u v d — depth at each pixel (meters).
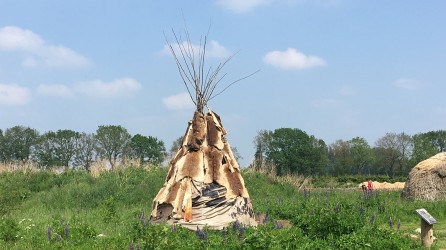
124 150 71.81
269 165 31.27
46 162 68.88
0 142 69.44
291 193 27.67
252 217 15.12
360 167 86.25
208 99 15.66
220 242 11.22
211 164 14.77
